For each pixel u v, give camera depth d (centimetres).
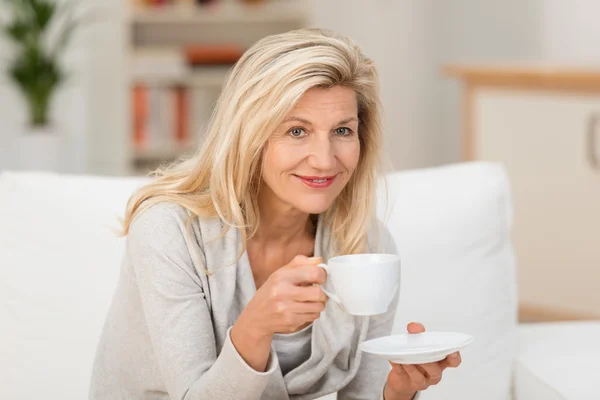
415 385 184
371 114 203
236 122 189
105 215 242
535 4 632
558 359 247
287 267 171
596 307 492
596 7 579
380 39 689
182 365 187
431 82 696
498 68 528
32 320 233
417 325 188
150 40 762
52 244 238
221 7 741
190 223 200
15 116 720
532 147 517
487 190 261
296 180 191
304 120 186
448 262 250
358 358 216
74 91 727
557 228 508
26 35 684
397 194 255
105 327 212
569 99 493
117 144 725
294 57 185
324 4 707
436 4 689
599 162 482
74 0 713
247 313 172
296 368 209
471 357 246
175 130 737
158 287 192
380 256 171
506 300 254
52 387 229
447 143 705
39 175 251
